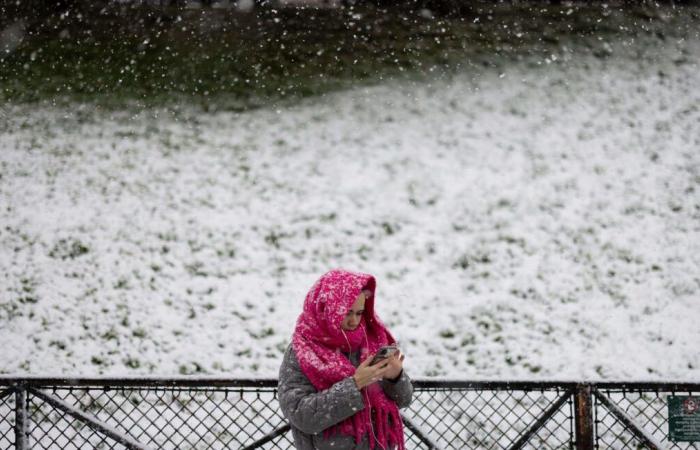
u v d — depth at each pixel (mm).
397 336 14500
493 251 16250
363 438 5348
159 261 16141
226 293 15398
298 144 19359
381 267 15969
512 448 7699
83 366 13969
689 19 23578
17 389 7621
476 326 14617
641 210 17094
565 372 13625
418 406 11703
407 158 18875
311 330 5379
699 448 10641
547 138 19344
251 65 22391
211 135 19672
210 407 11789
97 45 23312
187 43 23375
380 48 23062
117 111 20562
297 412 5145
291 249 16391
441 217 17172
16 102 20938
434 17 24516
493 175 18266
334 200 17641
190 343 14375
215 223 17047
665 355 13914
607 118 19844
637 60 21953
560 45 22844
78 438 11047
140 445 7855
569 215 17062
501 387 7402
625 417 7332
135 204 17578
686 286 15273
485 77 21719
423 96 21078
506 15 24438
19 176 18375
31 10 24688
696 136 19016
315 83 21656
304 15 24703
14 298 15328
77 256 16266
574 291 15273
